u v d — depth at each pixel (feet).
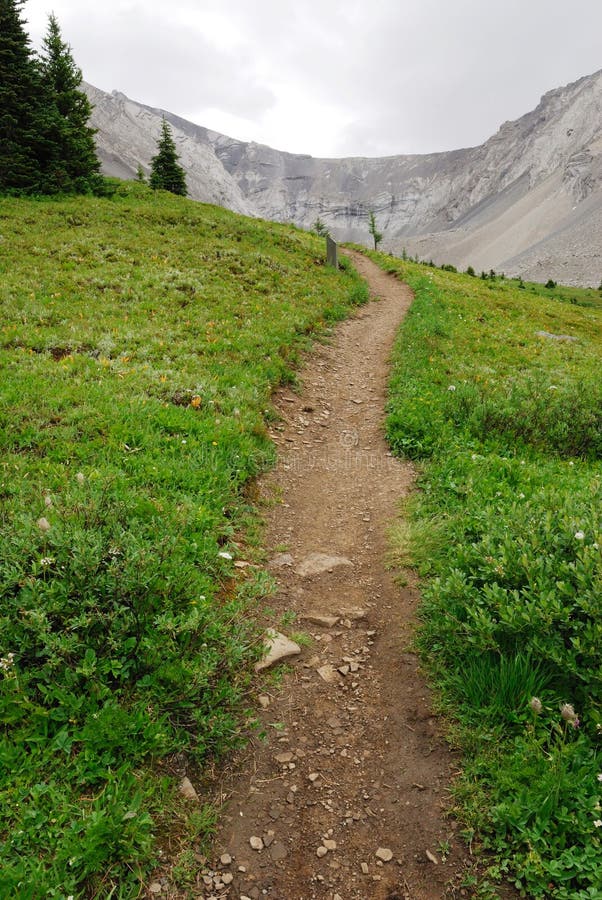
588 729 13.32
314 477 31.12
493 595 16.10
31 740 12.63
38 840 10.85
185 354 42.45
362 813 12.81
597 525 17.87
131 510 20.74
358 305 80.07
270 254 93.56
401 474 31.40
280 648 17.66
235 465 27.76
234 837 12.17
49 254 70.59
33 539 16.98
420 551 22.57
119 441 26.84
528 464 32.07
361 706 15.84
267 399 39.27
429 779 13.39
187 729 14.17
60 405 29.94
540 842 11.25
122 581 15.96
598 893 9.98
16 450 25.27
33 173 112.27
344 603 20.45
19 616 14.92
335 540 24.77
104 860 10.83
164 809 12.31
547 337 82.79
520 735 13.76
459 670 16.11
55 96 122.93
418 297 85.40
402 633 18.52
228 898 10.96
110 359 39.99
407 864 11.62
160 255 79.36
